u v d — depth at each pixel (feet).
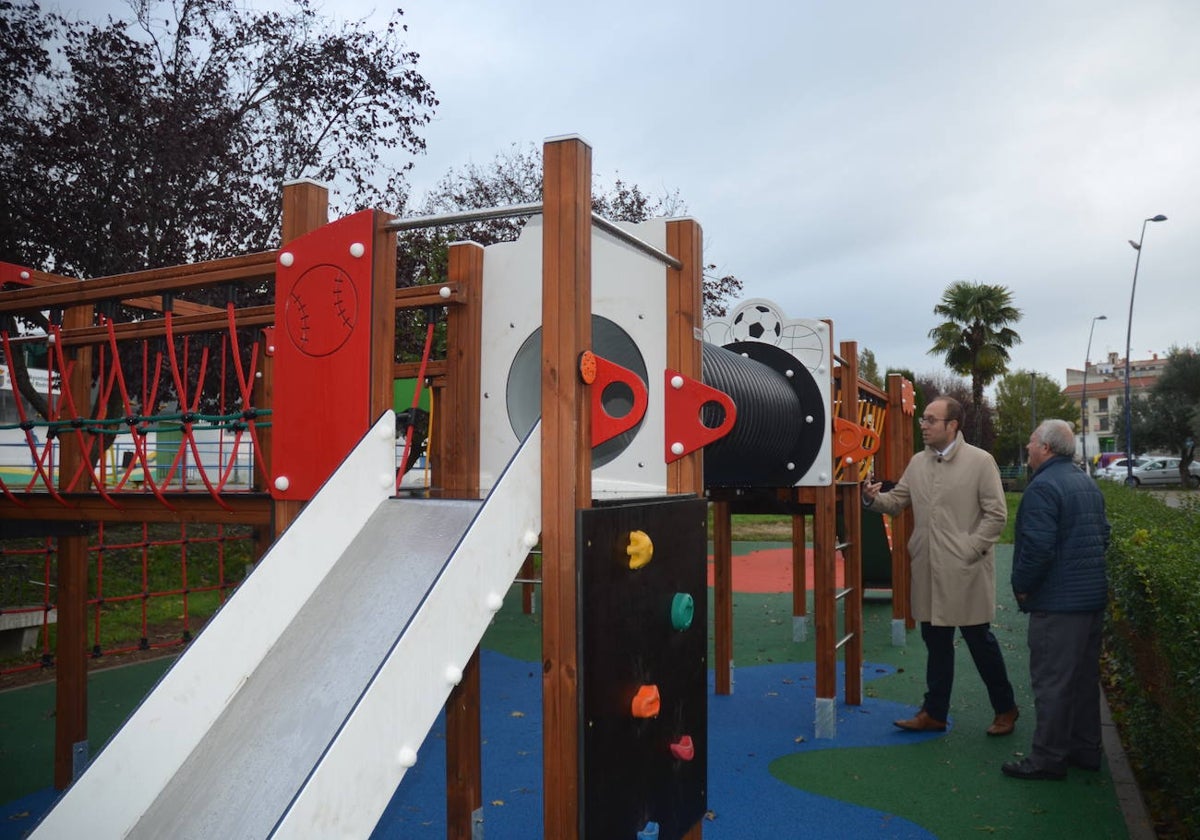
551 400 7.74
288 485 8.88
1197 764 11.01
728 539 20.90
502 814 13.47
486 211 8.21
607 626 7.87
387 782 5.97
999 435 198.39
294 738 6.41
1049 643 14.75
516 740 17.33
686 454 10.34
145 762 6.62
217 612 7.18
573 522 7.62
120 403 30.68
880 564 34.35
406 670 6.20
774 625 30.58
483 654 25.84
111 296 10.91
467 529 6.95
